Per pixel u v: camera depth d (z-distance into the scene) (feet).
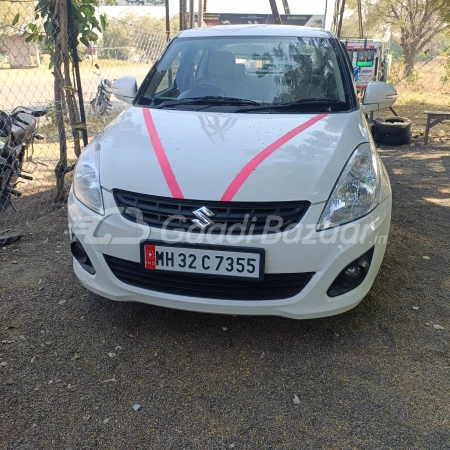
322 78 10.64
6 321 8.48
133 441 6.08
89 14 14.17
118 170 7.79
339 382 7.16
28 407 6.56
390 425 6.37
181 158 7.76
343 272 7.39
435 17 59.06
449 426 6.35
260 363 7.57
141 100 10.82
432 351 7.88
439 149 25.04
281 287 7.25
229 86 10.50
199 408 6.65
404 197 16.55
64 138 14.58
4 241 11.66
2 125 12.75
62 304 9.09
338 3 35.29
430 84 56.18
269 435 6.20
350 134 8.86
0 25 13.97
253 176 7.28
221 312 7.30
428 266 10.93
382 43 36.24
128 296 7.70
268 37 11.69
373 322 8.66
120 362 7.54
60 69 14.08
